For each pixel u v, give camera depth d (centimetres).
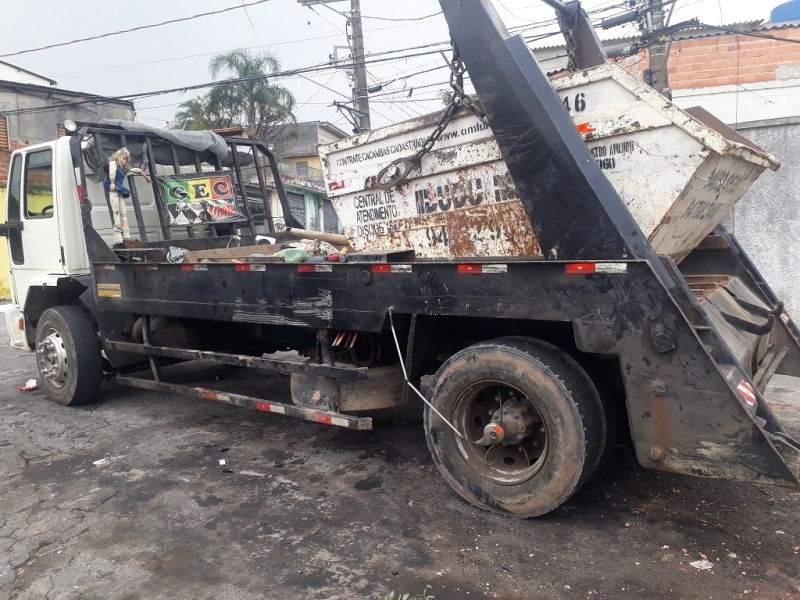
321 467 421
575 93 344
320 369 408
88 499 378
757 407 279
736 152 332
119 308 529
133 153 581
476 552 302
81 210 541
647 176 329
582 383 313
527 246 370
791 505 341
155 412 562
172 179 579
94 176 575
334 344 406
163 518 350
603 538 311
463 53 339
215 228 623
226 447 465
